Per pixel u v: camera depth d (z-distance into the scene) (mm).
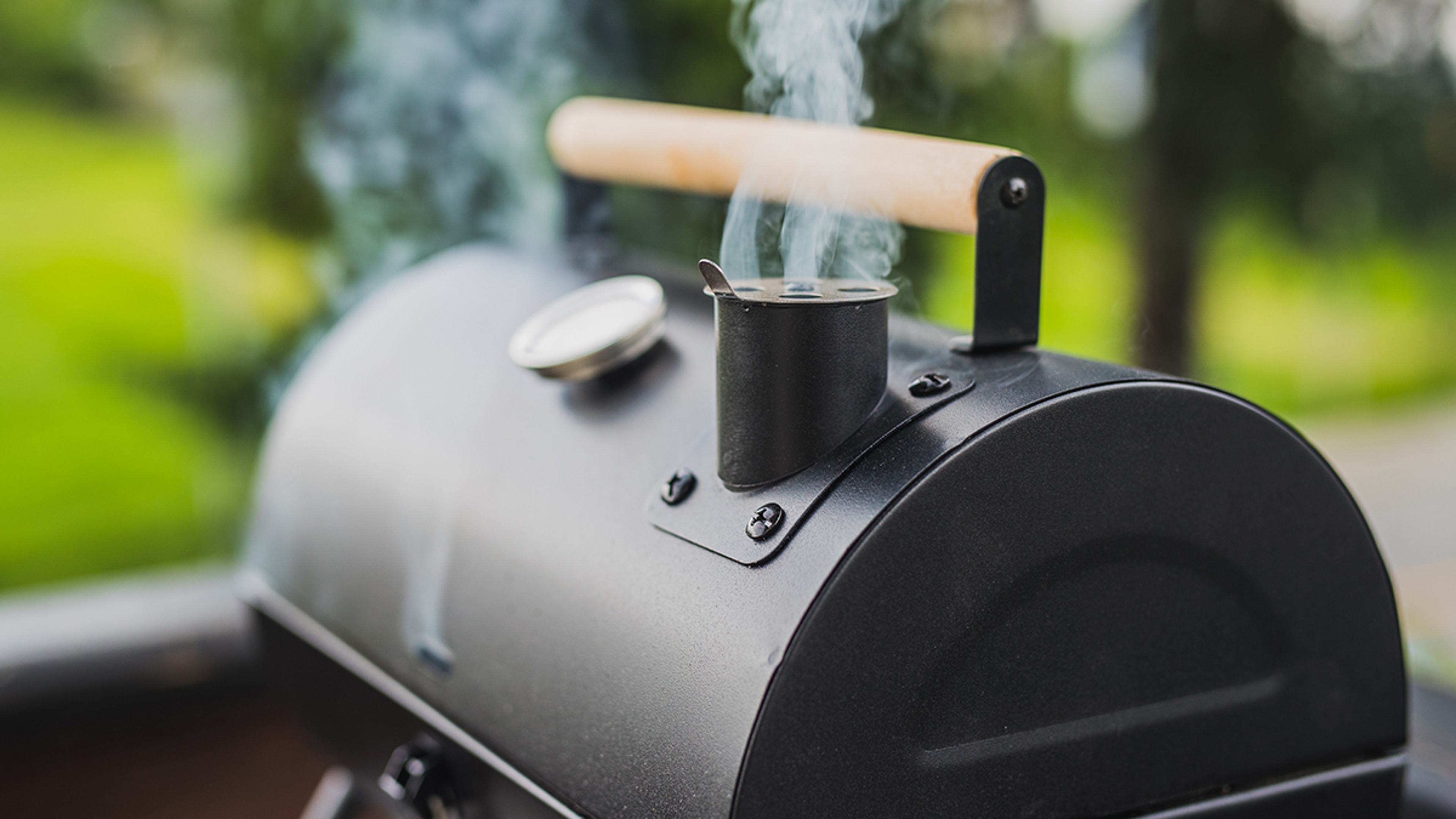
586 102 879
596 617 662
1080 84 2219
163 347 2291
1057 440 625
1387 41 2477
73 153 2420
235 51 1903
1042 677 632
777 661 595
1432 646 1508
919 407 640
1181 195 2229
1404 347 3564
